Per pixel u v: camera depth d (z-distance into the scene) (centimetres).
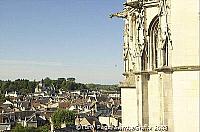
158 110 5659
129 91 6800
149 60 5856
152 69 5809
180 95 4959
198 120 4866
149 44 5822
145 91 5897
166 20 5091
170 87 5078
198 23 4819
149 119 5853
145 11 5772
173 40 5003
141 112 5894
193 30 4850
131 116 6788
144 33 5806
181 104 4956
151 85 5847
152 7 5681
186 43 4897
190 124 4906
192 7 4850
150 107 5834
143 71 5884
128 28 6788
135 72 6016
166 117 5103
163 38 5138
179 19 4941
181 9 4919
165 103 5103
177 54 4966
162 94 5184
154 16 5656
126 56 6969
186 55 4900
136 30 6144
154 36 5778
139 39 5916
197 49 4834
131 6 6094
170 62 5062
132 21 6562
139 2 5850
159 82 5259
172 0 5006
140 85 5931
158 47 5303
